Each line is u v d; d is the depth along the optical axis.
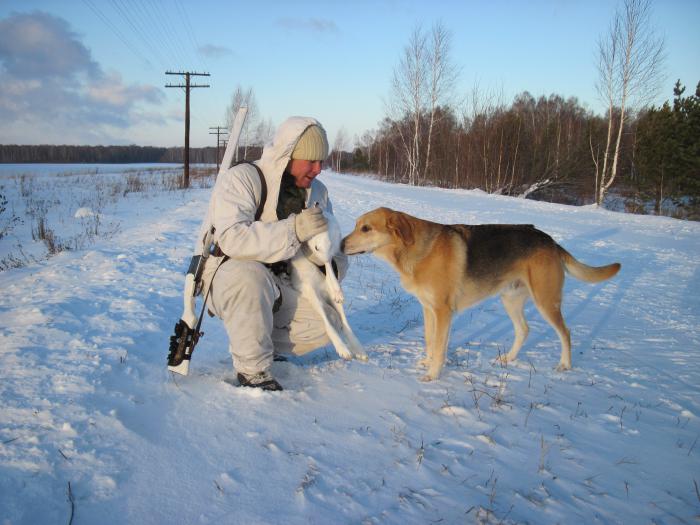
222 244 3.12
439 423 3.05
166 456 2.39
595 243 11.61
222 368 3.64
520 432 2.98
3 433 2.41
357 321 5.39
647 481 2.52
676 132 29.55
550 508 2.23
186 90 29.62
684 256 10.30
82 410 2.70
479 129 39.22
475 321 5.71
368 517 2.06
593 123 37.56
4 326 4.19
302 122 3.31
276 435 2.69
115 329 4.27
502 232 4.55
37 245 10.09
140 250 8.49
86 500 2.01
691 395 3.68
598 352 4.70
